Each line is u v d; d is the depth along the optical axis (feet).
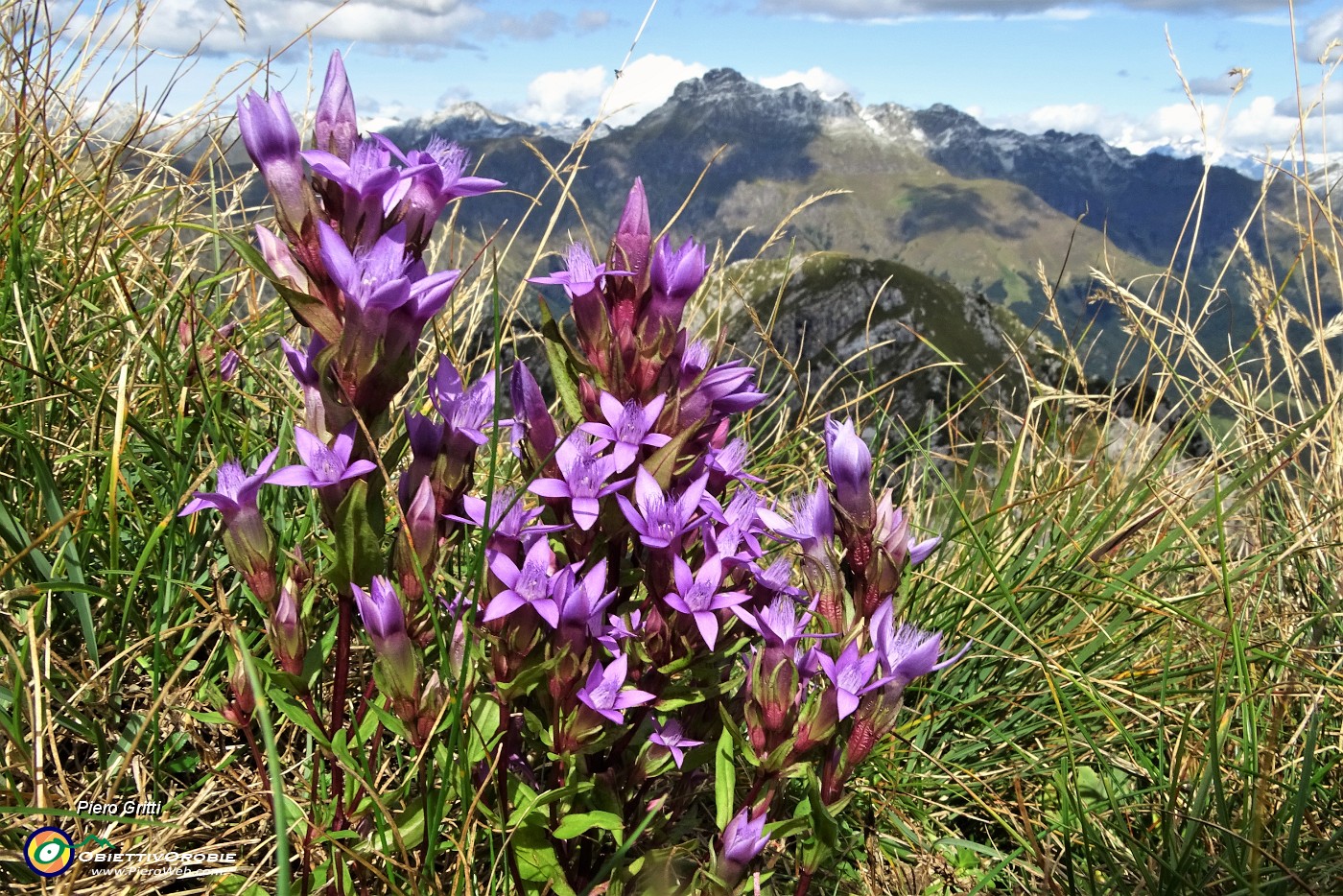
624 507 0.92
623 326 0.94
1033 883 1.22
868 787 1.29
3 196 1.43
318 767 0.94
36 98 1.44
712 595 0.95
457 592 1.12
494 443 0.87
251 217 1.76
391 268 0.82
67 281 1.45
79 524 1.14
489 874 1.06
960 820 1.36
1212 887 1.13
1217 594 1.61
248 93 0.83
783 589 0.99
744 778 1.19
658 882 1.01
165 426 1.33
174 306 1.43
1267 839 1.15
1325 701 1.34
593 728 0.91
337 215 0.85
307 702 0.92
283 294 0.83
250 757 1.16
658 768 1.03
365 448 0.86
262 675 0.98
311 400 0.88
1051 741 1.44
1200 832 1.18
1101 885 1.18
